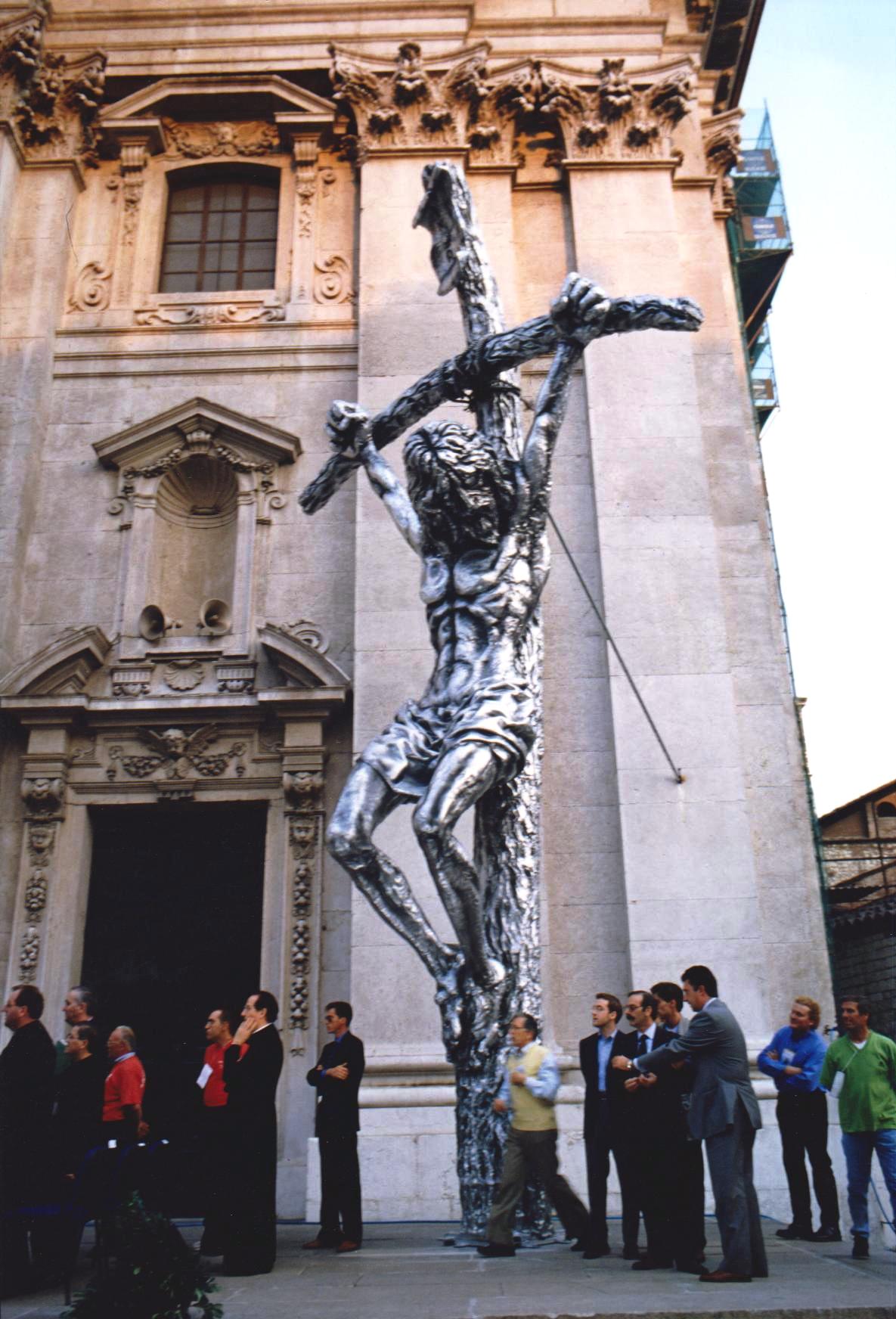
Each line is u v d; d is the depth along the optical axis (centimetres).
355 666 1171
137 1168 599
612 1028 700
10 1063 612
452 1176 975
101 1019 1130
